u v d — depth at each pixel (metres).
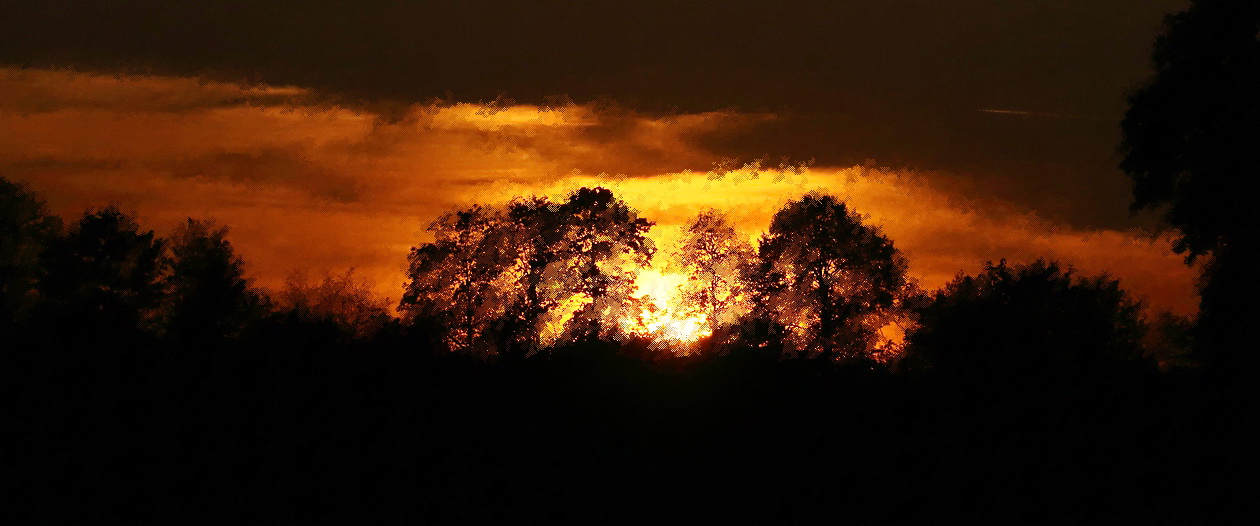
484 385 45.81
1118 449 43.12
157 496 40.97
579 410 44.31
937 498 40.81
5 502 40.25
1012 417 44.66
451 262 84.31
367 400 44.84
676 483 41.31
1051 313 59.56
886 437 43.38
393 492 41.00
